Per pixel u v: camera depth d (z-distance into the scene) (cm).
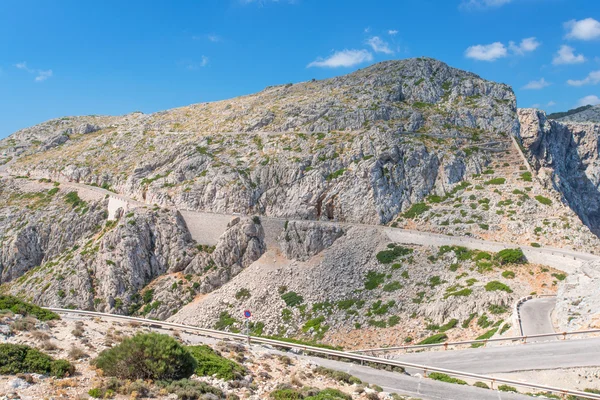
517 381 4200
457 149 11431
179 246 10056
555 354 4622
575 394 3819
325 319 7994
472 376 4219
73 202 12450
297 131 12544
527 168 11019
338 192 10525
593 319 5028
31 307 4050
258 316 8400
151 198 11244
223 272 9544
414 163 10950
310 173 10781
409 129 12119
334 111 12988
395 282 8362
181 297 9262
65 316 5038
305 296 8581
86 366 2892
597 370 4178
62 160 14838
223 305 8781
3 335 3222
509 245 8344
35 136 19638
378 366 4469
